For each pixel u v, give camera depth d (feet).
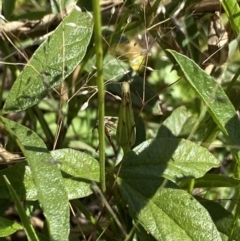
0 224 0.86
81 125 1.58
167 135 1.24
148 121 1.52
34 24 1.28
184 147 0.94
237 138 0.87
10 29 1.26
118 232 1.03
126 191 0.90
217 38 1.18
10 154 1.05
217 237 0.84
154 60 1.68
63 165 0.90
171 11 1.20
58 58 0.93
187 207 0.87
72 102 1.30
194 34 1.29
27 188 0.88
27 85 0.91
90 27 0.94
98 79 0.73
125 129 0.97
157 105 1.34
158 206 0.88
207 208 0.98
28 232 0.77
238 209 0.92
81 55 0.93
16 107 0.91
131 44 1.30
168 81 1.66
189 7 1.20
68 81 1.30
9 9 1.25
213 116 0.88
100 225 1.11
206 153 0.94
